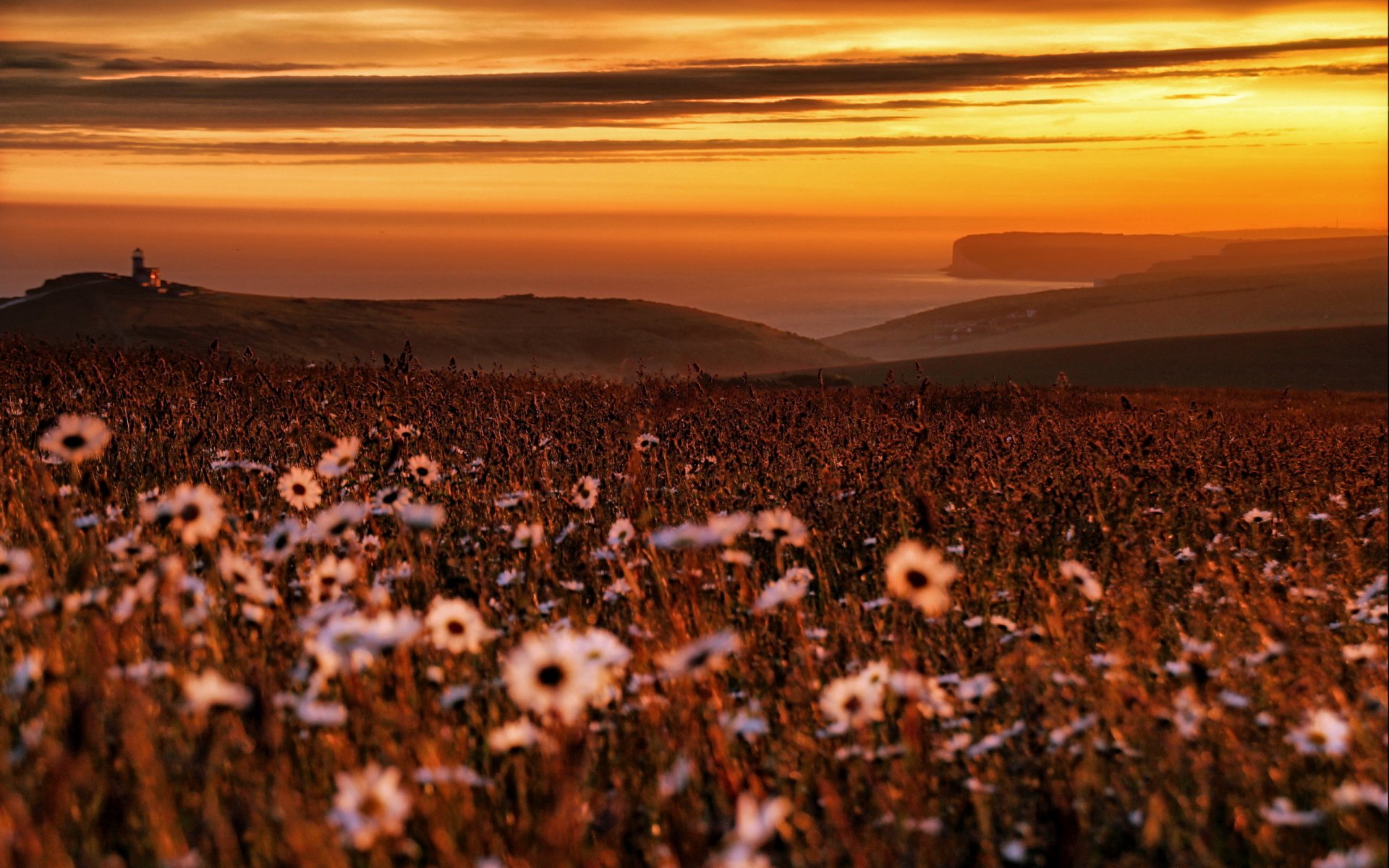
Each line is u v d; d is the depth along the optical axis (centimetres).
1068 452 959
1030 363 11356
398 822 232
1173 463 877
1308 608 536
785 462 845
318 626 353
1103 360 11175
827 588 507
